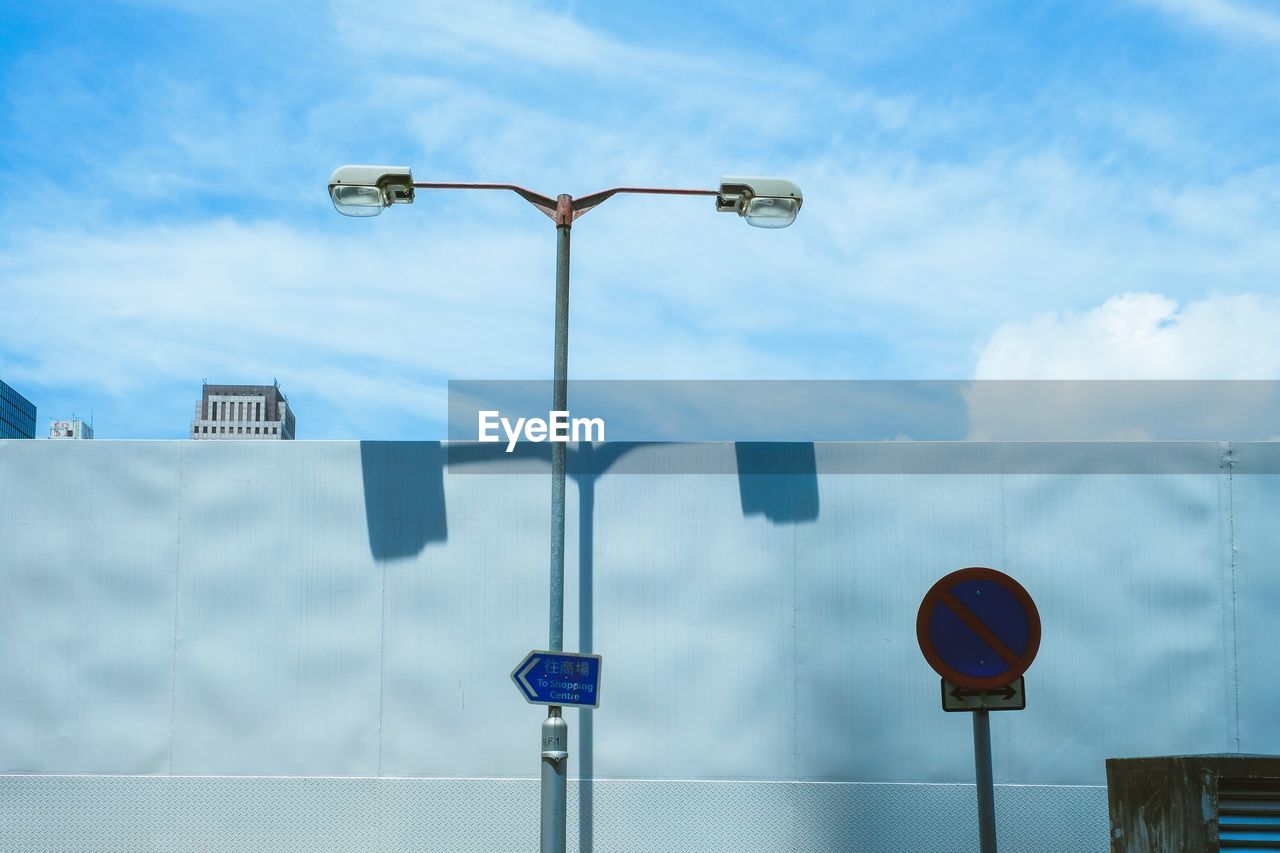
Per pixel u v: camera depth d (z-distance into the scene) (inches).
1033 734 406.9
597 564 415.2
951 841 402.9
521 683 361.7
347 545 416.5
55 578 413.7
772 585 414.3
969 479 417.7
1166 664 407.8
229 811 404.8
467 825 404.8
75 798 404.8
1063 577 412.2
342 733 408.8
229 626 412.8
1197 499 414.0
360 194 396.2
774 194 399.5
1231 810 279.3
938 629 263.3
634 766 407.2
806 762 407.5
